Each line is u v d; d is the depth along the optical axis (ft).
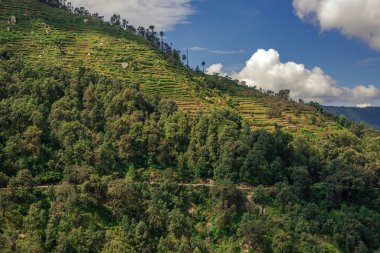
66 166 444.55
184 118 547.90
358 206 499.92
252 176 490.49
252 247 413.59
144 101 572.92
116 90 572.51
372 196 528.22
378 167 563.89
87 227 386.73
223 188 445.78
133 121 522.47
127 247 376.48
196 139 516.73
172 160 502.79
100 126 518.78
